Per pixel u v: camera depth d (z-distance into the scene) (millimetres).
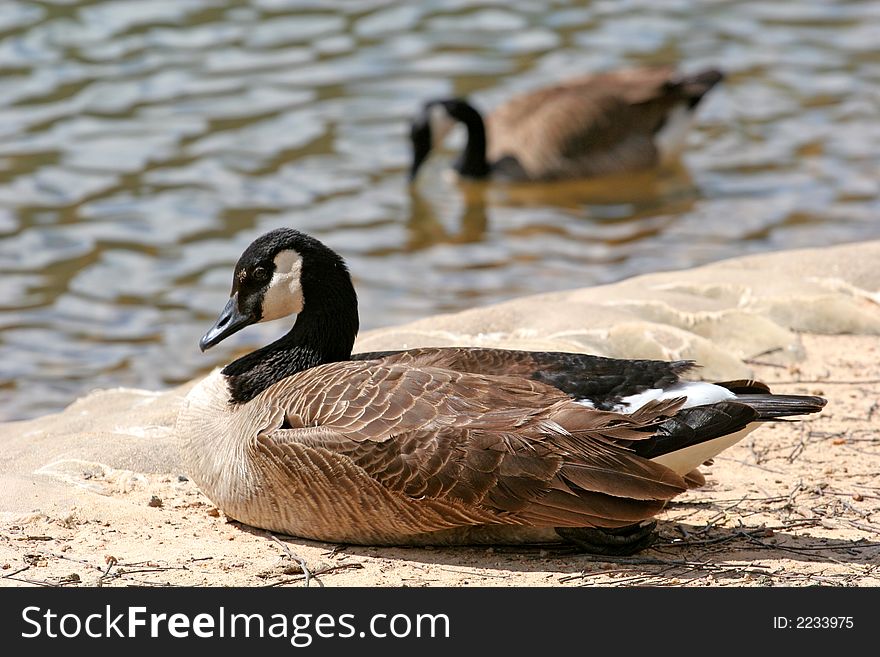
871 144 21422
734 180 20922
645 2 27016
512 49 24734
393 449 8461
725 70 24078
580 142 22125
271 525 9125
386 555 8883
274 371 9805
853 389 11703
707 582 8367
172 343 15453
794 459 10453
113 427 11242
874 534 9148
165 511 9656
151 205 19000
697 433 8289
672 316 12859
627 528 8898
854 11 26656
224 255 17656
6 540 8992
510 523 8477
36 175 19625
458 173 22109
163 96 22047
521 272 17672
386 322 16000
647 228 19359
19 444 10859
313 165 20453
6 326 15805
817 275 13789
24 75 22484
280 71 23125
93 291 16672
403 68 23625
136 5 25641
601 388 8875
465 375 8805
